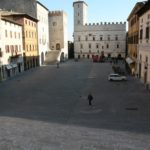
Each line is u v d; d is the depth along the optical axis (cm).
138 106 2472
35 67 6888
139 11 4044
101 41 10494
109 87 3600
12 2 7144
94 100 2777
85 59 10275
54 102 2717
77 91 3347
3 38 4638
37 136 1540
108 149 1325
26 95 3117
